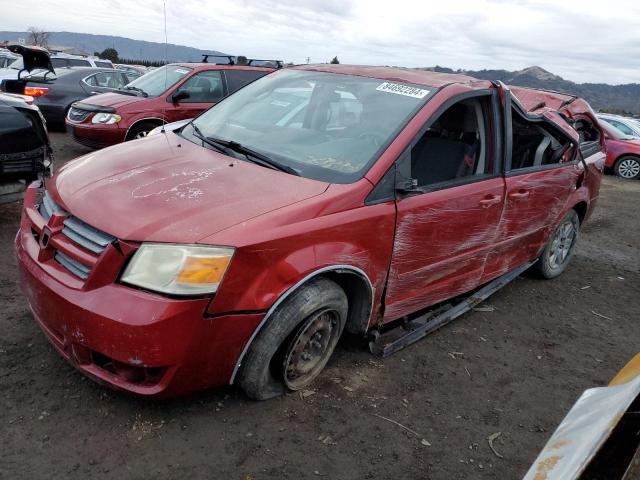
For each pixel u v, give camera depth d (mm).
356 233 2816
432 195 3246
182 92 8469
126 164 3021
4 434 2400
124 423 2549
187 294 2283
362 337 3496
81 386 2760
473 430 2885
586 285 5391
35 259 2617
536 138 4453
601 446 1667
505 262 4293
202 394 2811
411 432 2783
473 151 3717
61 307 2383
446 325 4031
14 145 4395
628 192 11828
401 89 3518
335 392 2994
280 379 2838
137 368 2357
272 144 3338
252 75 9344
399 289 3289
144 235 2336
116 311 2250
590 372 3678
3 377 2766
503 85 3893
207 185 2742
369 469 2486
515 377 3473
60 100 11164
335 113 3488
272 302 2506
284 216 2557
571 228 5230
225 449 2473
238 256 2361
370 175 2951
